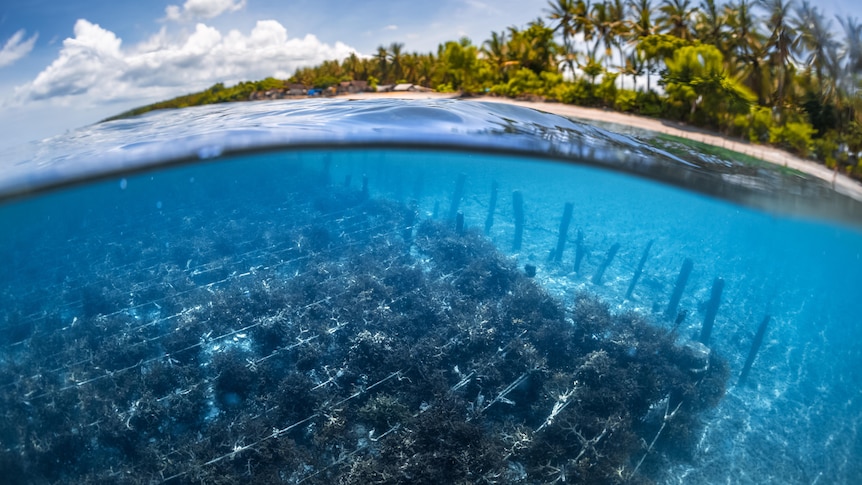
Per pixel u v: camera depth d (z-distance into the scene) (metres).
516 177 24.58
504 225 21.50
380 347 10.41
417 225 18.17
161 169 16.36
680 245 26.02
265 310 11.85
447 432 8.66
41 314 12.91
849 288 25.34
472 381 10.14
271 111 18.33
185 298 12.70
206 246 15.59
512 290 13.02
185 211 21.03
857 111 14.83
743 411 11.23
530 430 9.11
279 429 8.95
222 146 14.76
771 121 15.89
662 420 10.02
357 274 13.39
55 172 13.06
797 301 20.28
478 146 16.70
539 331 11.18
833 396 12.43
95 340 11.29
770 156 14.73
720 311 16.41
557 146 15.66
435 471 8.04
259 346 11.11
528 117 17.47
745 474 9.52
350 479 7.96
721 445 10.12
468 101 19.27
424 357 10.41
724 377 11.78
